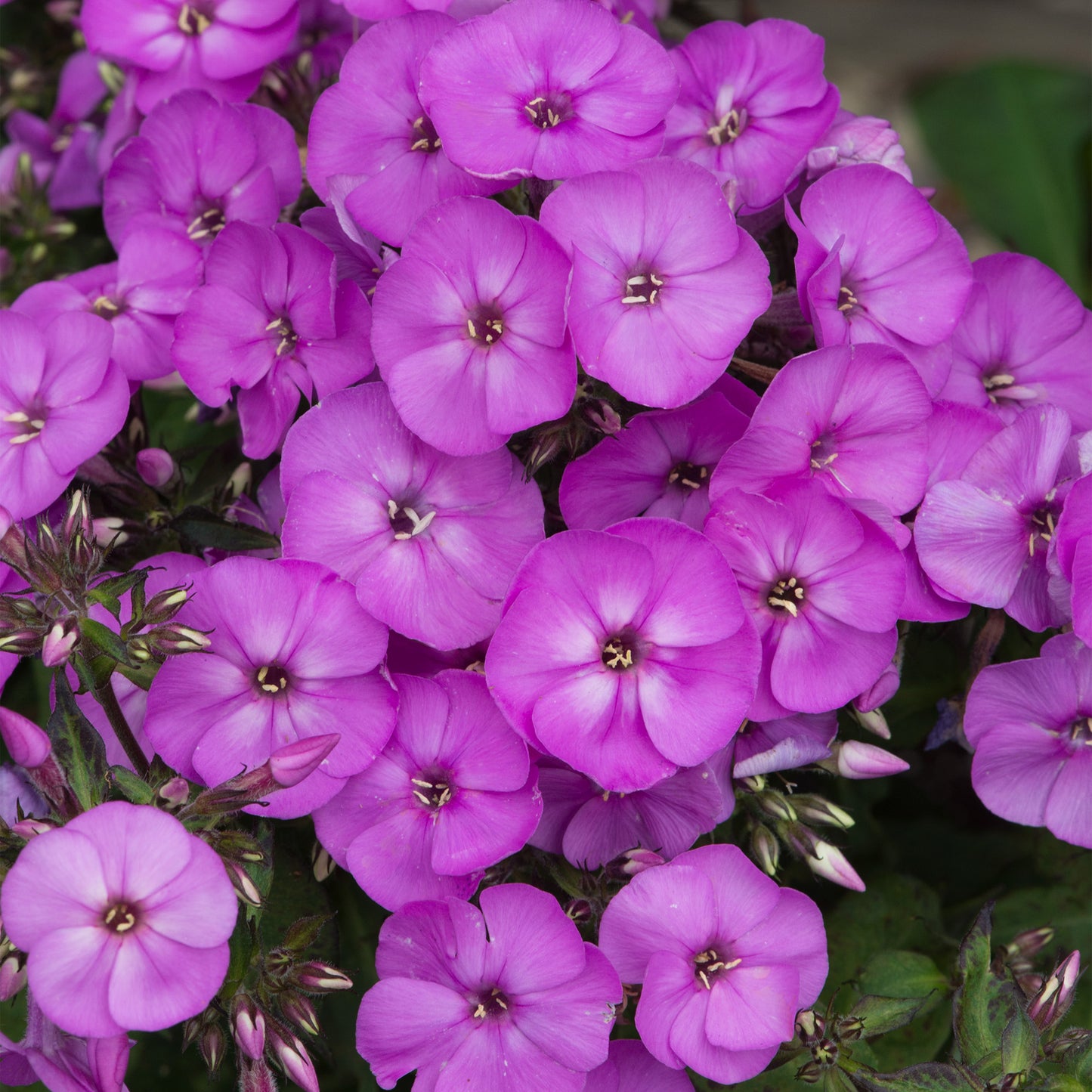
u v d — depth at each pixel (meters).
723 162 0.40
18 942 0.34
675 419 0.37
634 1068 0.37
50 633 0.35
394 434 0.37
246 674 0.37
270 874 0.36
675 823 0.37
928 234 0.38
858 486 0.37
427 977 0.36
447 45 0.38
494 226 0.36
